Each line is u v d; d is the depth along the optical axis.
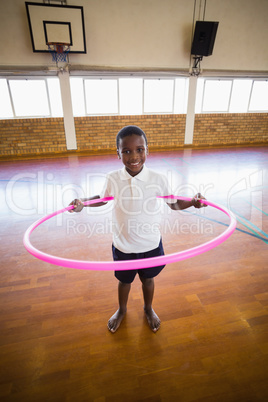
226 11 6.30
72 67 5.86
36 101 6.19
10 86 5.91
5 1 5.22
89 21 5.71
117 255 1.25
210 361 1.29
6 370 1.27
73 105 6.50
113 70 6.08
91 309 1.63
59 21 5.39
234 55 6.81
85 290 1.79
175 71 6.43
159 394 1.15
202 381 1.20
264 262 2.10
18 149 6.41
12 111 6.13
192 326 1.50
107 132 6.77
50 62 5.82
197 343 1.39
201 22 5.81
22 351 1.36
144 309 1.54
